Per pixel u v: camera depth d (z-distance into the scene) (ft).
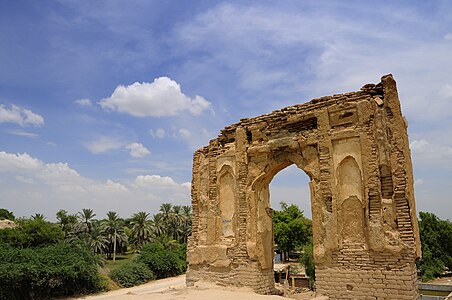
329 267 43.04
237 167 54.54
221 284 52.95
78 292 115.65
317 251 43.93
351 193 43.19
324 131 46.03
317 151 46.60
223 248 53.47
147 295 47.75
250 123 54.95
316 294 43.37
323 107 47.19
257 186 53.11
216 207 56.65
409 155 43.16
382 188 41.11
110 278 137.39
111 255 224.74
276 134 51.75
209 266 55.06
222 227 55.62
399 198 39.88
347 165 44.14
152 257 163.02
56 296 109.60
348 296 40.98
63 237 163.63
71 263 113.09
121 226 211.20
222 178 57.16
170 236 228.84
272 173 52.95
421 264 138.72
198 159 61.41
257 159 53.01
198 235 58.13
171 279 156.25
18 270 96.02
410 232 38.52
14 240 139.44
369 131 42.39
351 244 41.98
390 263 38.93
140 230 212.84
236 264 52.03
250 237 51.29
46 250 116.47
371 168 41.57
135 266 150.20
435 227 144.05
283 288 65.57
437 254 141.49
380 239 39.50
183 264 178.19
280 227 184.03
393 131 41.39
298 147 48.47
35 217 165.37
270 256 52.75
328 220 43.91
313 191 45.93
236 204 53.67
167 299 43.45
